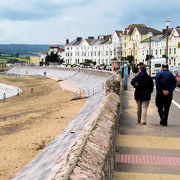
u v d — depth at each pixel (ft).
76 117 74.18
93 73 224.33
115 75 86.74
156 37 326.65
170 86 37.91
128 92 82.33
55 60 521.65
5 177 41.11
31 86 288.10
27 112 112.06
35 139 60.85
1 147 55.67
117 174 22.44
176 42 277.23
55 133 65.16
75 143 14.15
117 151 28.02
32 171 31.63
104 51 444.55
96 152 13.43
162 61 154.20
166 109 38.52
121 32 412.57
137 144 30.27
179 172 22.91
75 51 508.53
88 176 10.70
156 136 33.40
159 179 21.56
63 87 242.78
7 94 238.68
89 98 122.01
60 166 11.53
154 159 25.85
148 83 39.06
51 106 124.67
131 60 321.73
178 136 33.40
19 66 582.35
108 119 21.66
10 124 80.38
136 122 40.96
